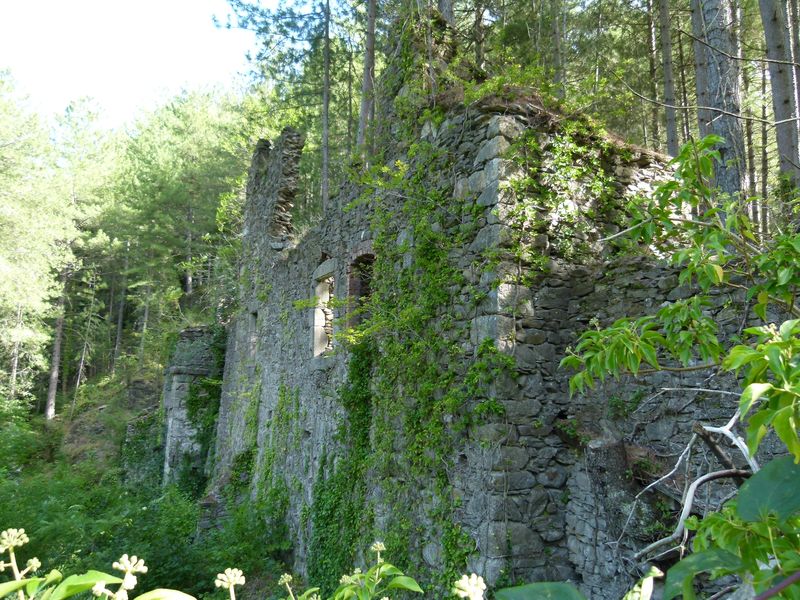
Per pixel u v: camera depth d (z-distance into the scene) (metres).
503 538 4.68
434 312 5.87
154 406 19.27
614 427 4.70
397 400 6.39
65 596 1.28
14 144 19.81
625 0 12.86
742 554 1.38
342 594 1.77
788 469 1.22
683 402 4.43
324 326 9.71
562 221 5.47
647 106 12.58
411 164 6.68
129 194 26.16
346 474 7.44
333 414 8.30
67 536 7.95
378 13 13.09
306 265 10.40
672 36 12.77
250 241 14.53
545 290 5.29
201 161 23.58
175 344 17.44
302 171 18.33
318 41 14.91
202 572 8.18
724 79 6.95
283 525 9.55
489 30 13.21
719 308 4.26
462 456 5.24
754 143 12.91
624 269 5.01
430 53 6.62
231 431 13.96
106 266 30.95
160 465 16.64
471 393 5.14
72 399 28.33
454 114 6.10
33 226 20.05
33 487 9.84
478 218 5.42
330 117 18.23
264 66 15.06
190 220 25.31
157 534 8.23
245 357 13.71
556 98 5.82
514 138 5.40
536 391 5.07
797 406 1.30
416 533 5.67
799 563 1.17
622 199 5.86
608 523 4.32
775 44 6.56
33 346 25.56
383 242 7.11
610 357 2.26
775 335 1.51
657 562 3.84
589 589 4.53
